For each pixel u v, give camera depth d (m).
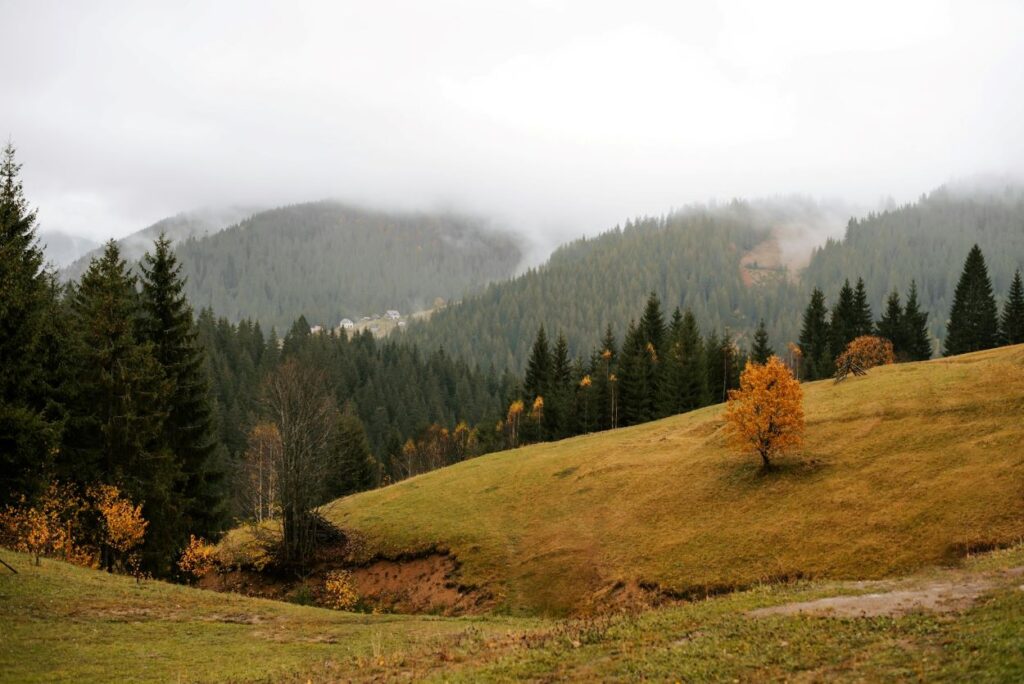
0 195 32.47
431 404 164.25
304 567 52.84
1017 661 12.08
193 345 46.09
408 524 57.53
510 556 49.00
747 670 14.62
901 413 50.00
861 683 12.98
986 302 104.31
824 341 116.56
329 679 18.61
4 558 31.30
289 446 53.22
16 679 18.77
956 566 29.50
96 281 40.22
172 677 19.39
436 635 25.34
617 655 17.14
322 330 180.25
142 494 38.53
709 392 100.12
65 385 36.03
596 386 100.88
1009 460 38.00
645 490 52.38
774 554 37.53
